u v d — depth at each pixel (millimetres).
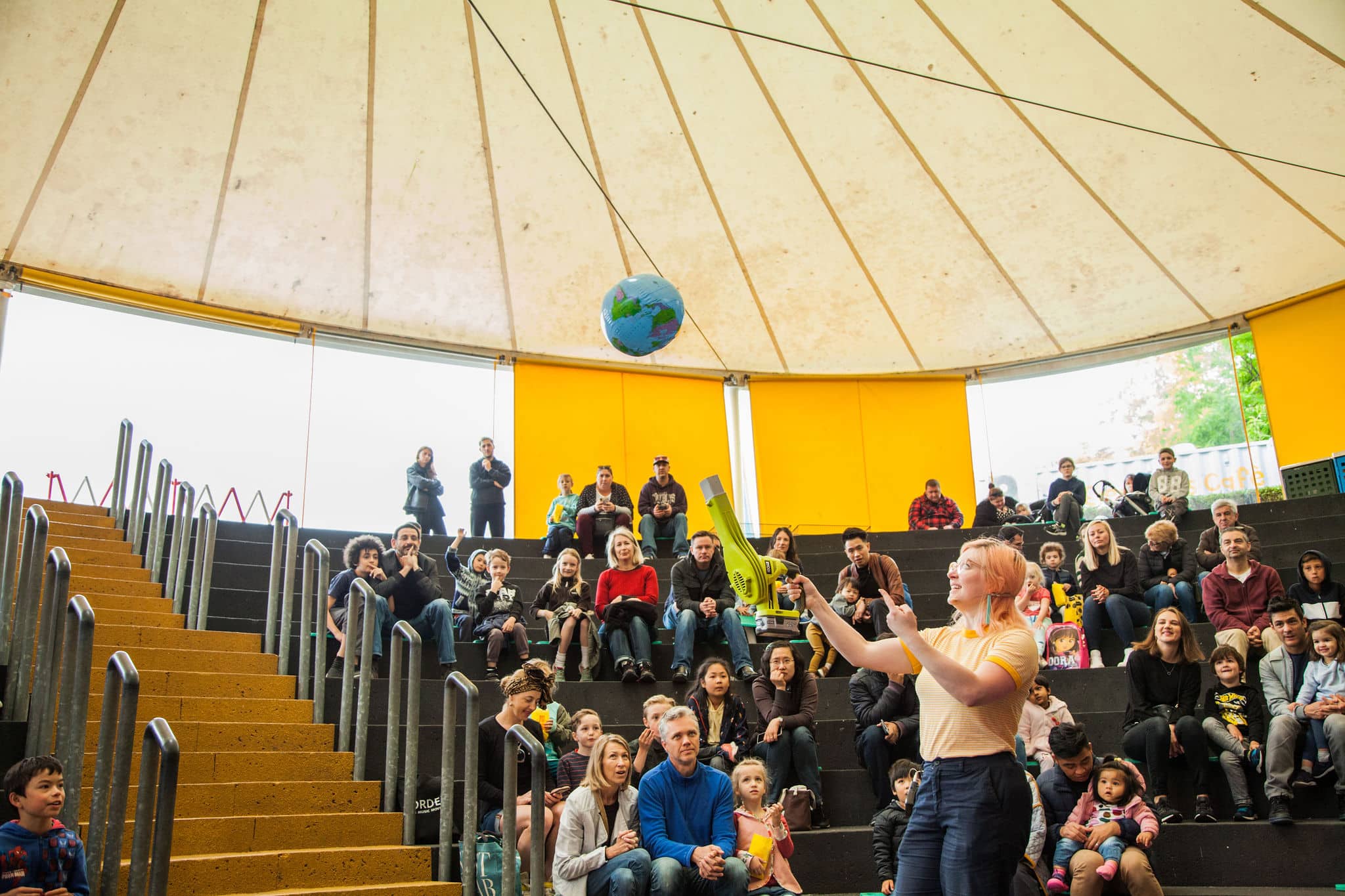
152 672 6164
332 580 8078
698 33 10633
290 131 10867
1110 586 8359
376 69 10523
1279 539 10000
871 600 8008
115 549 8078
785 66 10898
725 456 13797
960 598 3367
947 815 3150
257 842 5301
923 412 14094
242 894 4934
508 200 11922
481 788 5543
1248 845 6012
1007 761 3148
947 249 12578
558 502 11125
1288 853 5957
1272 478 15125
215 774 5676
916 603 9477
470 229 12094
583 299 12930
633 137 11523
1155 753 6398
